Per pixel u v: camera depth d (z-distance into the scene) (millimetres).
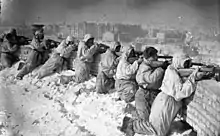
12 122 7262
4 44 11398
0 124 7164
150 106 6285
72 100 8227
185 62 5609
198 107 5238
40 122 7266
